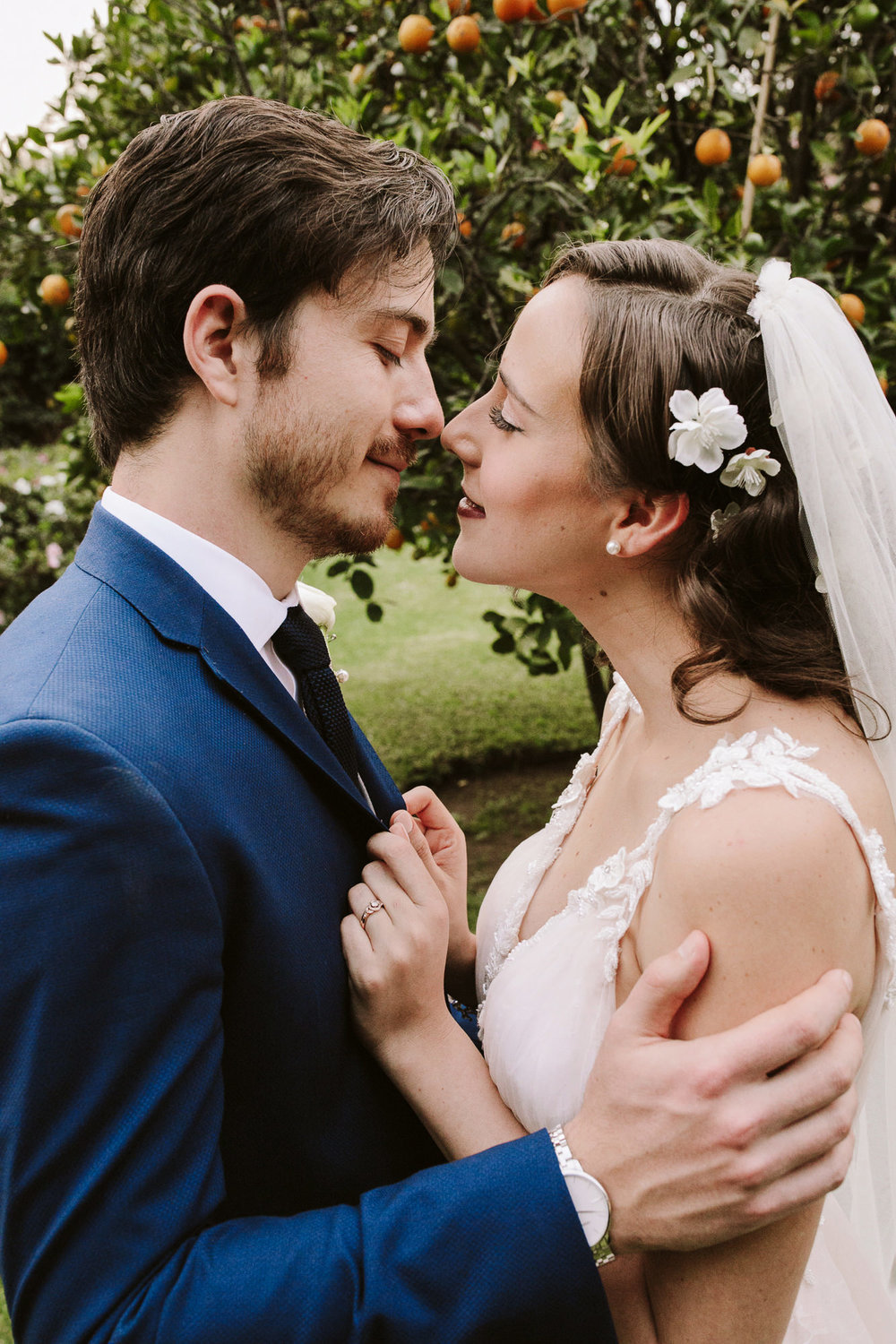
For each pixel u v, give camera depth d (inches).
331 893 46.5
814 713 47.3
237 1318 36.0
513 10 111.4
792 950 40.6
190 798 40.2
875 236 141.3
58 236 142.8
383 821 59.4
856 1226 59.0
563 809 63.1
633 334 48.1
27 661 41.3
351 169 45.8
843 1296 56.9
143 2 153.8
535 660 177.9
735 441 46.7
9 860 36.0
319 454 46.4
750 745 45.6
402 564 427.2
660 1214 39.4
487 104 123.0
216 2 137.0
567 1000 49.9
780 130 142.3
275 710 45.4
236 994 42.4
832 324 49.1
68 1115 35.9
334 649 323.3
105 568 45.2
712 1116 38.5
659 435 47.9
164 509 47.1
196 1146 38.1
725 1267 42.8
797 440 47.8
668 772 50.6
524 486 50.9
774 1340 44.1
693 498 49.8
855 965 42.4
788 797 42.2
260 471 46.4
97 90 150.4
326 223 43.9
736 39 119.4
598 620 54.4
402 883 47.2
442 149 131.0
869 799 44.3
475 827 202.1
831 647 49.5
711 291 50.1
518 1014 51.1
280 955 42.6
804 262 114.7
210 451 46.4
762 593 50.2
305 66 149.1
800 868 40.6
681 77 114.7
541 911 58.4
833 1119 39.6
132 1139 36.2
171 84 146.3
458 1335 37.4
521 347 51.3
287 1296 36.8
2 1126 36.2
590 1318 39.2
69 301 128.2
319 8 157.6
